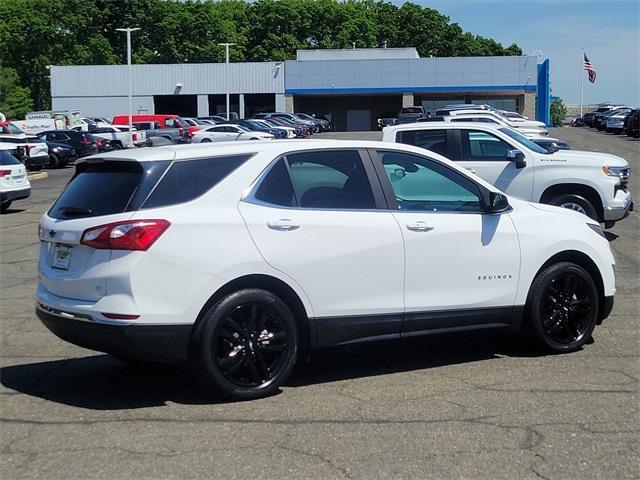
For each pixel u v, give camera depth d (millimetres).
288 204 6242
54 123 54469
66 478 4762
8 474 4824
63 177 32375
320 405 5996
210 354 5855
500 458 4984
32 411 5969
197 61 92062
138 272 5637
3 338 8297
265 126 49188
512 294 6992
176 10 92125
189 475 4770
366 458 4988
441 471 4797
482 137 13430
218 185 6051
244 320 6016
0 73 80812
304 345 6391
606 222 13555
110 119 71188
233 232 5934
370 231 6383
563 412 5797
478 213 6930
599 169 13125
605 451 5094
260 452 5102
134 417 5793
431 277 6629
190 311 5773
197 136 42938
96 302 5730
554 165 13125
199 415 5809
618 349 7516
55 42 88438
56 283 6051
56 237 6074
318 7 103188
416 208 6730
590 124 69500
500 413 5781
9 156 20609
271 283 6098
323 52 76625
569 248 7242
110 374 6977
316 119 65188
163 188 5906
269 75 69688
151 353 5723
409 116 55719
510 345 7715
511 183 13219
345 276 6301
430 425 5551
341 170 6527
